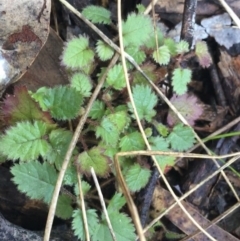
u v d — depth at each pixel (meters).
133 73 0.18
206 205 0.19
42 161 0.18
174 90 0.18
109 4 0.20
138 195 0.18
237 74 0.20
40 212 0.17
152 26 0.18
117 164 0.16
